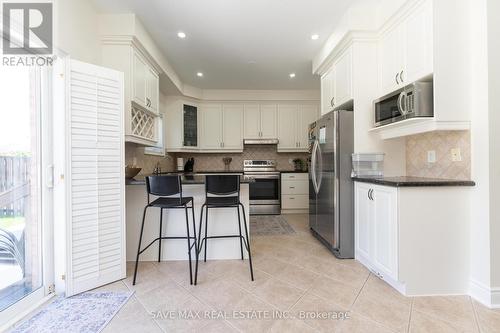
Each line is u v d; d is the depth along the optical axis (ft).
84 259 6.42
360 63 8.24
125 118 8.09
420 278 6.10
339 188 8.57
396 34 7.34
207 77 13.87
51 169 6.14
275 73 13.33
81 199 6.37
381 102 7.68
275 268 7.79
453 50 6.04
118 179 7.06
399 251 6.05
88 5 7.41
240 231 7.97
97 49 7.84
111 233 6.90
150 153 12.48
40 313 5.49
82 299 6.05
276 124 16.63
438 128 6.06
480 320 5.12
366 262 7.82
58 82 6.12
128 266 8.01
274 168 17.01
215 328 4.97
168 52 10.75
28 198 5.94
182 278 7.13
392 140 8.40
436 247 6.10
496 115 5.62
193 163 16.90
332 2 7.71
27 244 5.94
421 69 6.39
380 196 6.81
